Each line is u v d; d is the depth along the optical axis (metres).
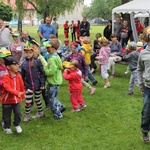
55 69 5.91
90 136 5.34
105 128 5.71
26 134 5.41
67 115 6.42
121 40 14.44
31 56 5.78
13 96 5.16
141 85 4.79
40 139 5.22
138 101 7.54
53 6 28.75
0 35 7.92
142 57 4.60
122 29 14.56
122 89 8.77
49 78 6.04
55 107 6.12
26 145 5.00
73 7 29.83
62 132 5.52
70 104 7.25
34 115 6.38
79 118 6.25
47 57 6.39
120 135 5.39
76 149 4.84
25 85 5.83
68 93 8.18
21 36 8.12
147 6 12.92
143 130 4.96
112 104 7.26
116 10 14.11
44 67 5.99
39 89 5.93
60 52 8.96
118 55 10.55
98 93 8.26
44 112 6.59
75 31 26.36
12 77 5.14
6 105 5.23
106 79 8.88
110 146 4.95
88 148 4.88
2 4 30.00
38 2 28.70
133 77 7.98
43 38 10.12
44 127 5.74
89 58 8.88
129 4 13.78
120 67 12.26
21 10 29.17
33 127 5.73
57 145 4.99
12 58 5.10
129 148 4.88
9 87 5.04
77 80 6.59
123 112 6.66
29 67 5.77
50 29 10.28
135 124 5.92
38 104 6.12
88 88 8.33
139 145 4.98
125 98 7.81
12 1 33.94
